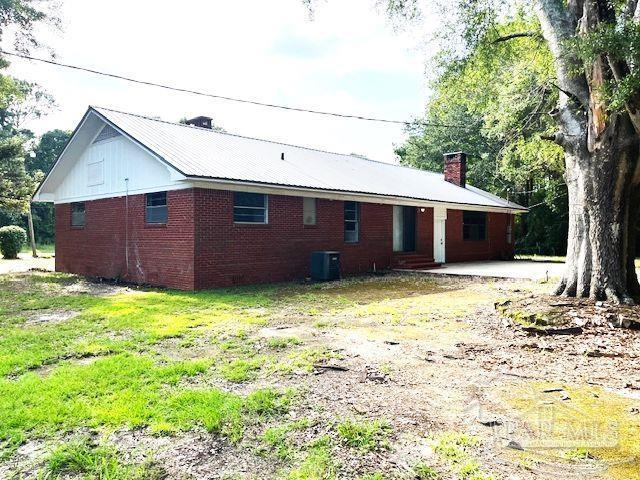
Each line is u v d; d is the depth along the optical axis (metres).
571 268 8.24
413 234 19.06
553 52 8.63
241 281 12.27
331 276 13.54
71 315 8.11
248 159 14.05
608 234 7.75
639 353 5.48
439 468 2.87
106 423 3.49
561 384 4.46
